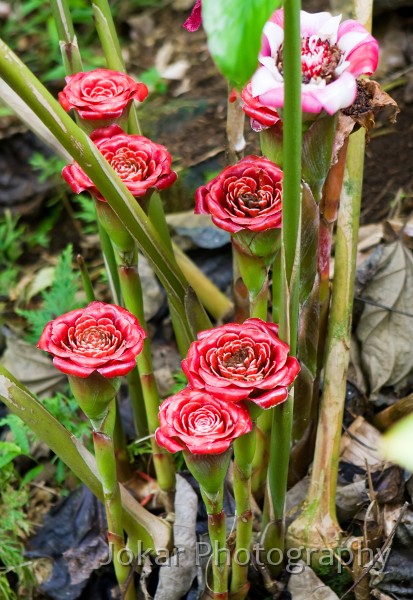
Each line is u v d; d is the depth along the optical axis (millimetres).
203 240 1566
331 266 1435
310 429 1200
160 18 2189
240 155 1207
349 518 1214
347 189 1107
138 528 1170
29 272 1736
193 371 913
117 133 1060
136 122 1159
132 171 1029
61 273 1486
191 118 1830
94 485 1103
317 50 912
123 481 1298
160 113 1851
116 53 1153
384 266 1320
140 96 1063
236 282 1204
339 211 1115
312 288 1045
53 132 921
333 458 1158
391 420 1276
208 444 883
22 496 1349
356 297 1323
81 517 1279
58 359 939
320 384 1251
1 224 1799
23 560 1287
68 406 1409
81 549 1255
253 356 917
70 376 961
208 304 1453
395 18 1843
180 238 1581
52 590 1248
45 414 1047
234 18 716
